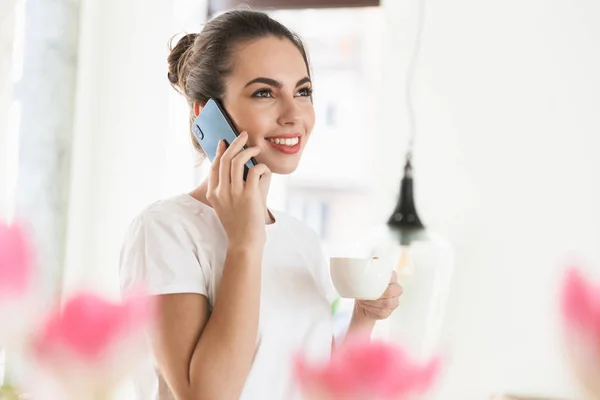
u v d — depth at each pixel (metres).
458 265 2.21
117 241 2.47
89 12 2.48
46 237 2.29
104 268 2.47
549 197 2.19
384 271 1.09
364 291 1.09
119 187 2.49
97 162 2.50
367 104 2.80
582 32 2.20
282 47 1.27
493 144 2.23
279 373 1.20
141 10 2.52
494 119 2.24
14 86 2.16
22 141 2.20
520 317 2.16
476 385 2.16
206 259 1.18
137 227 1.20
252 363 1.18
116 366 0.35
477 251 2.21
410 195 1.97
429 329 1.90
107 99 2.51
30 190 2.24
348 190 3.45
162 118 2.49
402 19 2.32
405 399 0.36
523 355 2.15
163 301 1.11
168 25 2.50
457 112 2.26
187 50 1.40
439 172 2.26
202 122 1.25
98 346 0.34
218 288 1.15
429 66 2.29
